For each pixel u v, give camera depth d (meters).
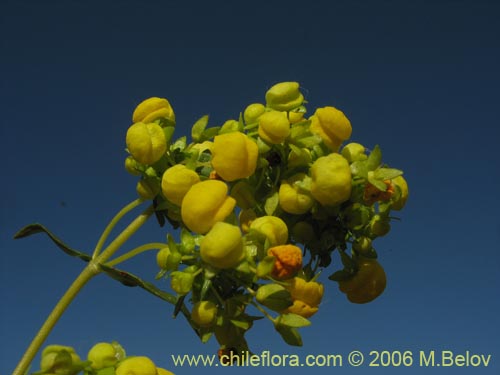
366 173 0.16
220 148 0.16
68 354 0.14
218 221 0.15
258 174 0.17
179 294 0.15
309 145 0.17
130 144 0.16
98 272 0.16
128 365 0.14
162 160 0.17
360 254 0.18
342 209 0.17
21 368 0.15
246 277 0.15
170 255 0.15
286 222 0.17
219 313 0.15
